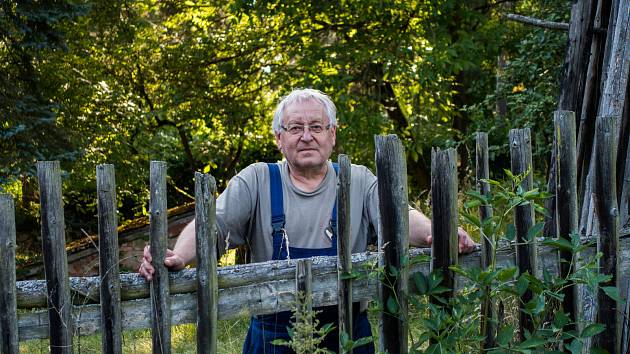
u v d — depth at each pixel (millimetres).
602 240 2604
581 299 2896
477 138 2492
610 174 2580
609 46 3600
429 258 2422
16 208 12641
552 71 9117
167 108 11789
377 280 2418
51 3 8523
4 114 8227
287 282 2328
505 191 2320
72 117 10539
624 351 2754
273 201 2516
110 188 2121
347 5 10344
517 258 2533
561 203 2592
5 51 9078
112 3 11031
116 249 2141
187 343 4801
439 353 2299
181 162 16234
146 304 2203
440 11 10305
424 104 11344
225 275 2271
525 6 12680
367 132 10750
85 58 11359
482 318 2455
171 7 12023
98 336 4625
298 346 2234
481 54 11148
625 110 3109
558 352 2381
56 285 2090
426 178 12797
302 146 2467
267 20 11758
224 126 12281
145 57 12039
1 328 2064
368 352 2576
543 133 8703
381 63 10922
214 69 12062
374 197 2537
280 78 11078
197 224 2199
